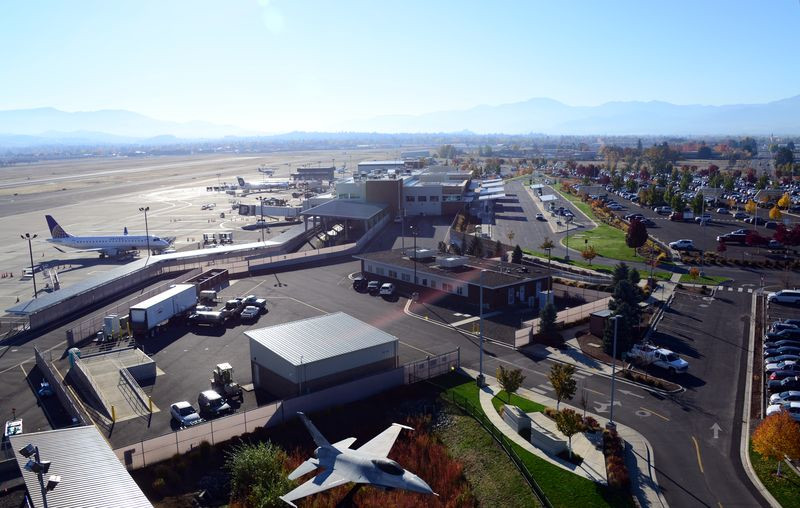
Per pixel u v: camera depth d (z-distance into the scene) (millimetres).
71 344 69938
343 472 35625
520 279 83125
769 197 180625
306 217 139750
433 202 163875
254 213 182625
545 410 49688
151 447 43500
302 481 40438
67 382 58844
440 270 90062
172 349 67750
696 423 47812
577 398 52562
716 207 175500
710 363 60531
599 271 100625
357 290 91750
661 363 58656
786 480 39188
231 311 78188
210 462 44094
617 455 41844
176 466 43000
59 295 82938
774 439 38938
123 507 30906
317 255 113375
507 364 60938
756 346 65062
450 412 50812
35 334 74250
